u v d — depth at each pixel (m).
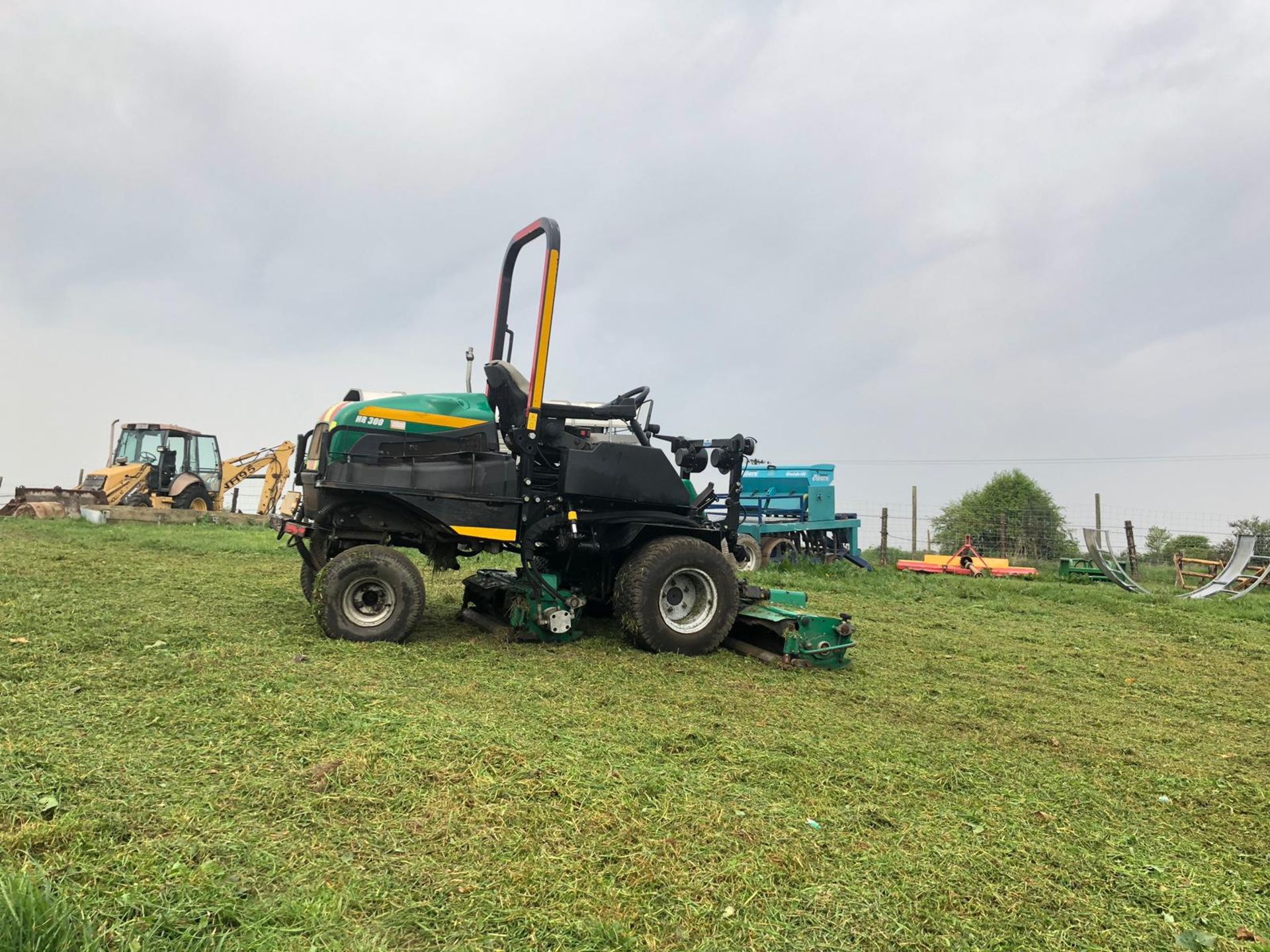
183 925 2.10
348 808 2.86
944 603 10.80
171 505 20.56
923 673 6.04
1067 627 9.12
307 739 3.49
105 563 9.57
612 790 3.13
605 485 6.30
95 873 2.31
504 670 5.11
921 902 2.51
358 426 5.73
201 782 3.00
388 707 4.02
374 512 5.97
